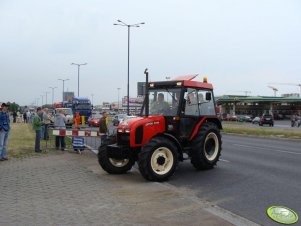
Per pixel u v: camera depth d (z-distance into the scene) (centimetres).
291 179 1033
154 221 618
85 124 5072
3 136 1356
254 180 1024
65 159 1415
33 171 1126
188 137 1170
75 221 617
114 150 1068
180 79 1212
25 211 678
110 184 945
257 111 11125
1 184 927
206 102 1260
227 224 606
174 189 878
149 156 1001
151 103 1209
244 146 2106
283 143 2370
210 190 905
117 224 602
